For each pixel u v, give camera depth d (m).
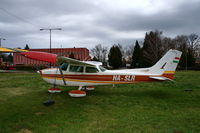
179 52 6.02
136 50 38.81
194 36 37.53
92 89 7.00
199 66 29.70
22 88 7.09
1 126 2.98
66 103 4.72
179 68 30.25
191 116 3.63
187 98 5.46
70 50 38.78
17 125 3.04
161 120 3.37
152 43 29.75
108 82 5.96
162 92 6.51
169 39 32.47
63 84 5.92
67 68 5.82
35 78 10.96
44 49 38.88
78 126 3.01
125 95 5.93
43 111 3.94
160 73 6.11
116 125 3.08
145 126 3.04
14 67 23.38
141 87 7.71
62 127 2.96
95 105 4.54
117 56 39.12
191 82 9.46
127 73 6.00
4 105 4.41
